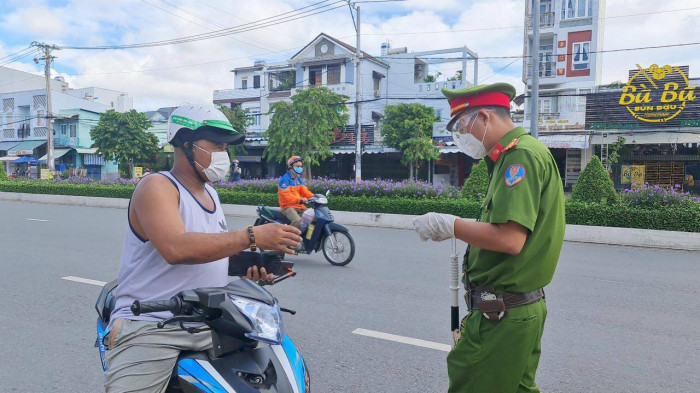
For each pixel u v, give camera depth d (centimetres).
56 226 1157
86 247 861
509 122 208
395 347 410
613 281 664
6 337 427
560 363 384
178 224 175
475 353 206
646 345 423
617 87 2462
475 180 1307
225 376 172
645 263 800
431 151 2430
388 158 2811
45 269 683
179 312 173
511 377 201
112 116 2969
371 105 3284
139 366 181
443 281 642
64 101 3931
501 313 198
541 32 2705
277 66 3653
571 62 2653
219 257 171
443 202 1230
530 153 191
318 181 1456
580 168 2397
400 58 3262
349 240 741
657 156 2261
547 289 618
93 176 3784
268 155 2620
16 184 2194
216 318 171
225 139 193
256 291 180
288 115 2481
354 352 399
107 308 232
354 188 1376
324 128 2427
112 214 1491
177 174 195
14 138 4066
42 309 503
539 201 192
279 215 774
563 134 2355
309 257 818
